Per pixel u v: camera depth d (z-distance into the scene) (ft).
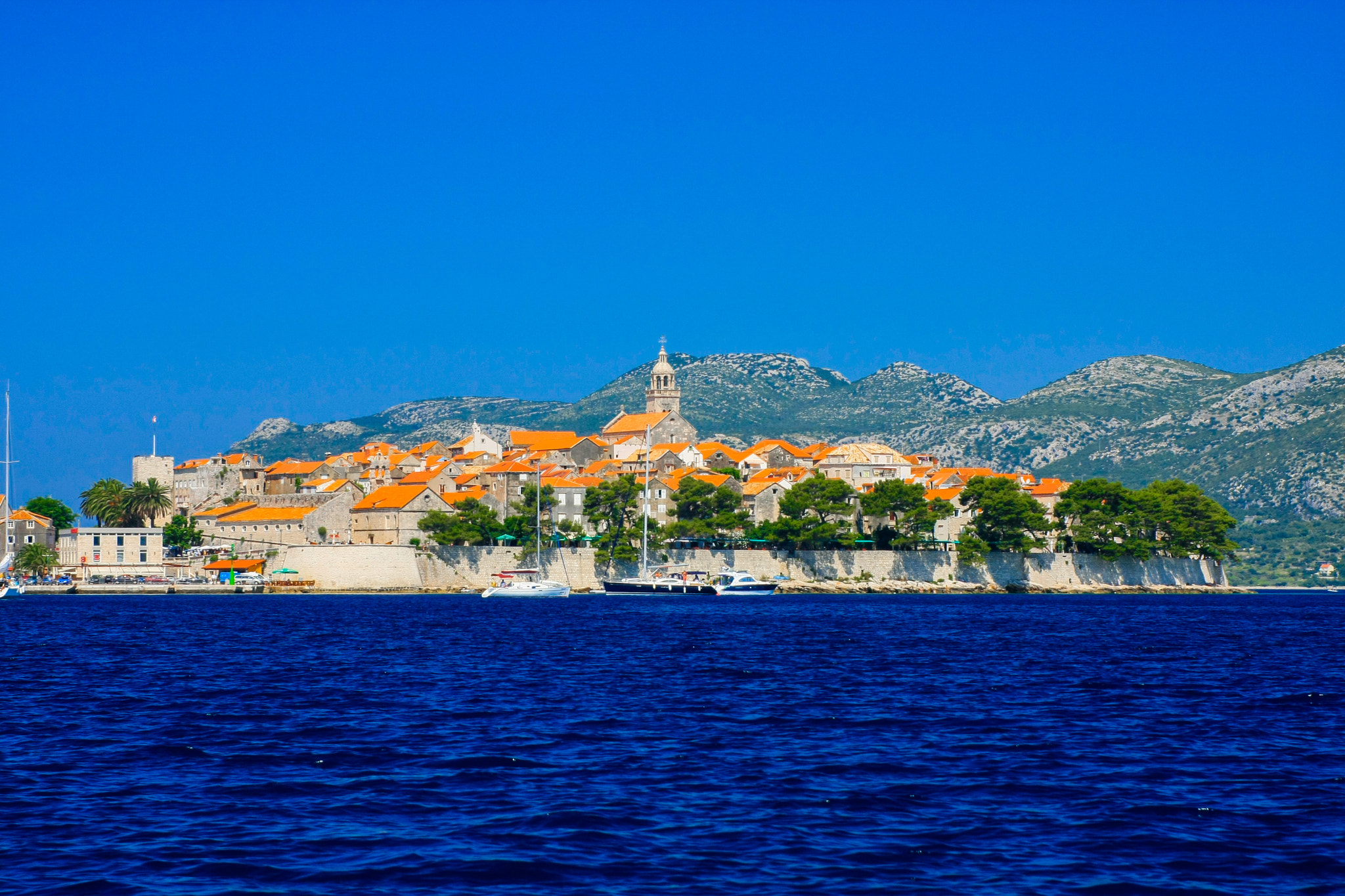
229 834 173.78
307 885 151.64
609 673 371.15
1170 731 261.44
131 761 224.12
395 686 337.52
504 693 321.32
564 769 217.36
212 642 489.67
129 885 151.53
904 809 188.75
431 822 180.14
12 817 182.80
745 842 170.40
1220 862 162.30
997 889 151.02
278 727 263.08
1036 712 290.56
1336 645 507.71
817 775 213.25
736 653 441.27
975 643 494.18
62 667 388.57
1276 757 231.30
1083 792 200.75
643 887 151.12
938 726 266.98
